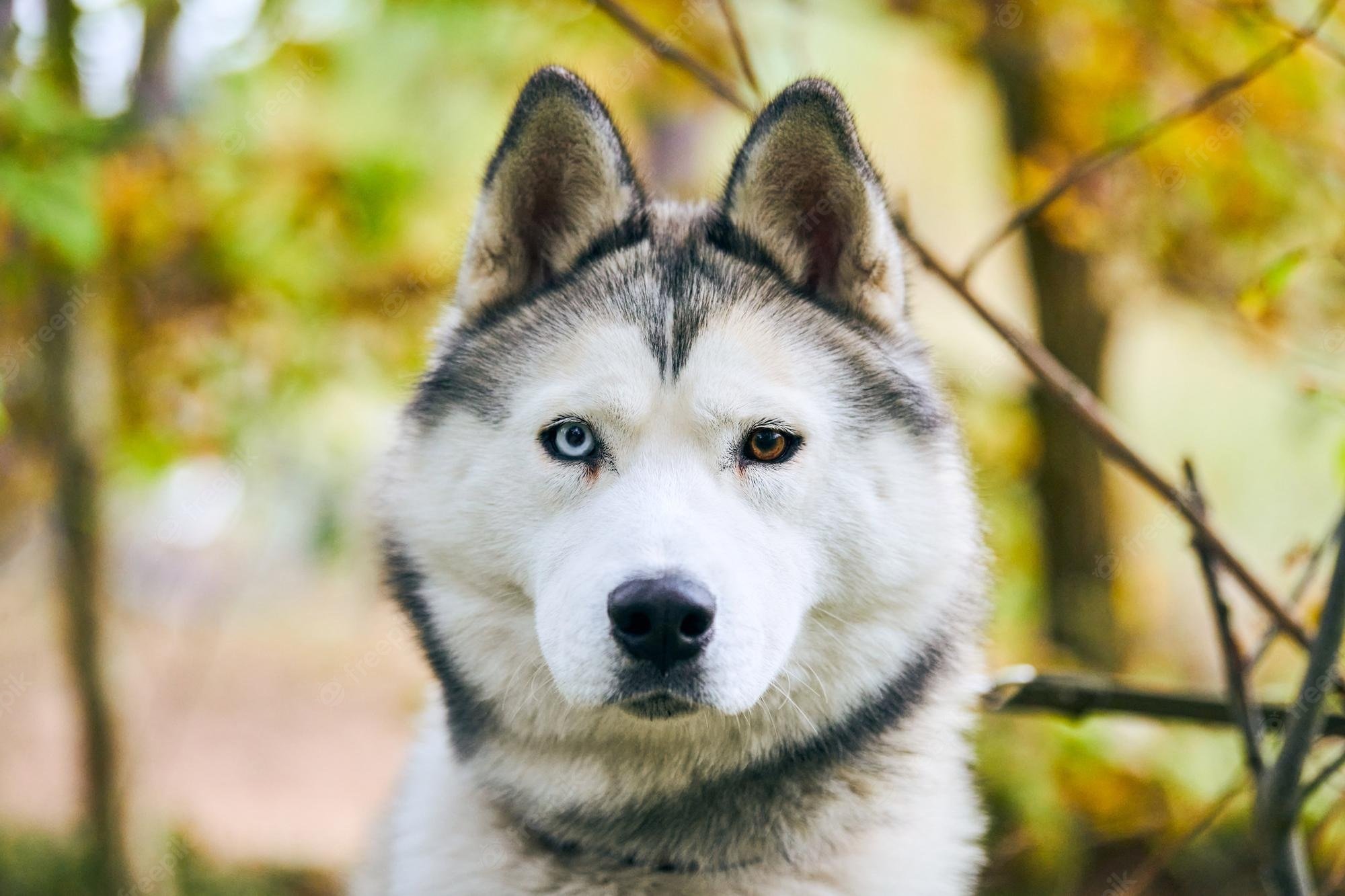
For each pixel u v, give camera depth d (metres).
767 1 4.59
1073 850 4.20
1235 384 7.04
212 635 7.70
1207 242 4.13
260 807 7.14
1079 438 5.18
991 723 4.25
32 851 5.60
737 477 2.35
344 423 6.23
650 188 3.06
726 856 2.42
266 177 4.80
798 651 2.42
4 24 4.39
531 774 2.46
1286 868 2.26
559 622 2.19
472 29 5.30
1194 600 6.25
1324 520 6.08
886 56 6.89
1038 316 5.22
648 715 2.21
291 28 4.83
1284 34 3.58
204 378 5.07
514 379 2.46
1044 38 4.27
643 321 2.41
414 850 2.58
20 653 7.31
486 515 2.43
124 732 5.26
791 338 2.46
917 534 2.48
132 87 4.63
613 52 5.25
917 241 2.86
